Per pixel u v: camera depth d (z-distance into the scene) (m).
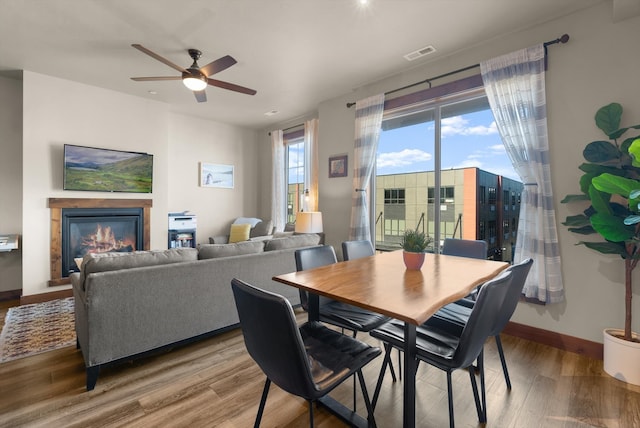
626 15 2.15
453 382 1.98
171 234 4.87
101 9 2.41
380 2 2.32
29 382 1.96
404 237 1.89
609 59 2.24
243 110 5.00
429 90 3.29
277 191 5.63
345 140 4.22
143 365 2.18
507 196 2.99
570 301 2.40
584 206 2.34
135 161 4.32
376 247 4.11
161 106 4.59
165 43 2.91
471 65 2.97
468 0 2.29
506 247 3.02
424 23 2.59
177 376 2.04
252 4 2.35
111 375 2.05
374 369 2.15
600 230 1.93
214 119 5.55
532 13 2.44
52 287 3.70
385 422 1.61
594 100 2.30
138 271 2.07
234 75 3.63
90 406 1.73
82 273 2.08
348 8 2.39
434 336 1.56
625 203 2.15
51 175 3.71
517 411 1.69
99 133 4.04
